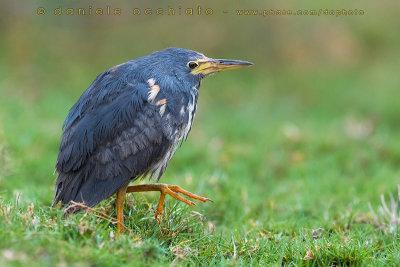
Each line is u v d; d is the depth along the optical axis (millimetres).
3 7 23125
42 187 11109
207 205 10711
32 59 22078
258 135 17000
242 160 14383
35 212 7602
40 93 19906
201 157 14344
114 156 8031
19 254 5910
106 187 8016
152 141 8227
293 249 8086
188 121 8836
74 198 8031
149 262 6828
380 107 20109
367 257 7840
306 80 22078
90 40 23156
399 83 21844
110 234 7070
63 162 8109
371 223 9750
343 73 22594
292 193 12031
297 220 10008
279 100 20938
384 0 25578
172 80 8672
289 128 16781
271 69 22672
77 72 21672
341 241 8484
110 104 8148
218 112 19688
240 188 11844
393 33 24438
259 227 9648
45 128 15469
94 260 6340
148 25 23328
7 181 11227
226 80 22062
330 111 20234
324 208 10922
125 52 22719
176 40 22844
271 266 7578
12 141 13383
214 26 23078
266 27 23250
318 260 7840
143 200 9047
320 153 15117
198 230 8414
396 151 14961
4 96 18297
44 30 23125
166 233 8086
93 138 7988
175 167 13633
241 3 23297
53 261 6020
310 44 23312
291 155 14891
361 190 12320
